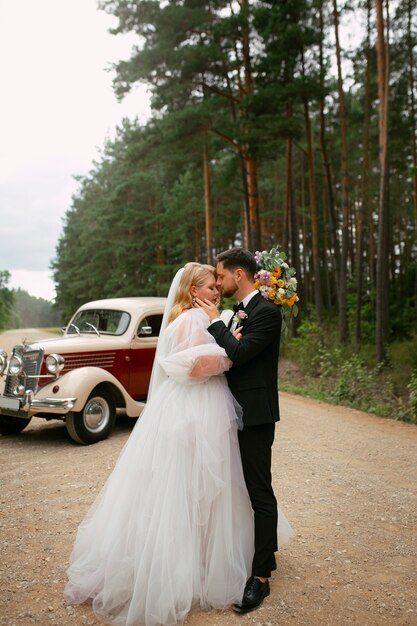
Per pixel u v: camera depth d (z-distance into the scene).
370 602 3.07
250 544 3.14
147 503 2.97
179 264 37.38
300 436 7.51
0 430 7.48
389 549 3.81
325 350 15.39
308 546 3.84
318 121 25.89
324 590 3.20
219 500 3.00
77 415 6.70
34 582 3.26
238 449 3.12
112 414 7.09
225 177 21.36
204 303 3.21
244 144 18.19
